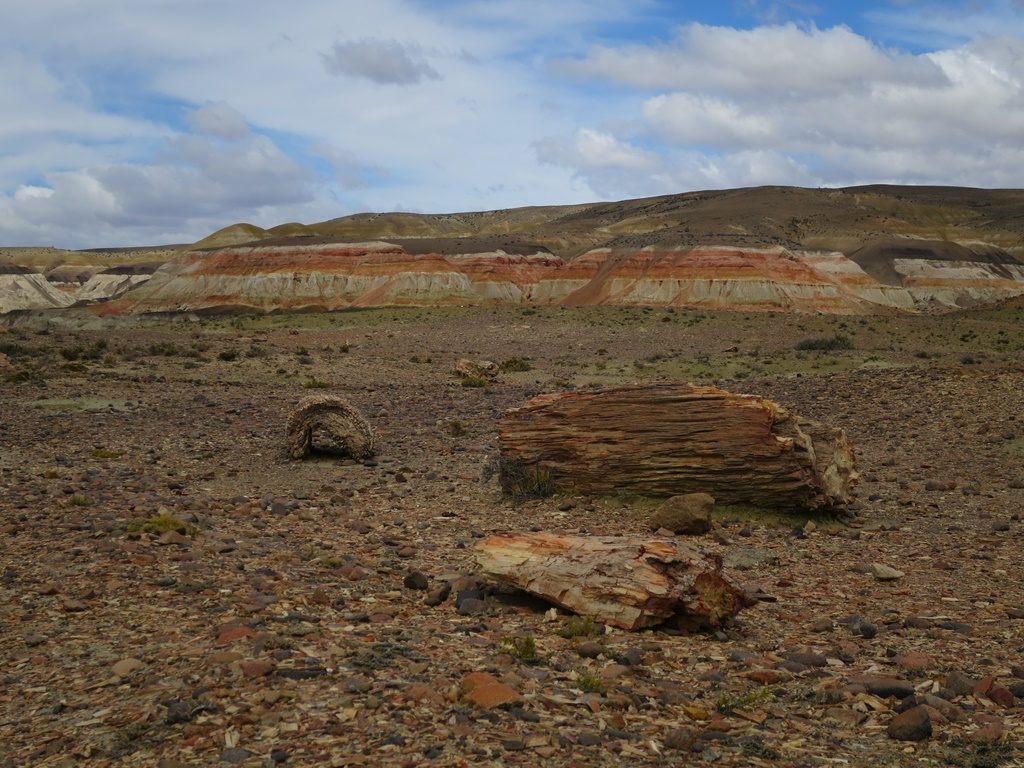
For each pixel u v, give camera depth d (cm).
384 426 2664
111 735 571
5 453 2006
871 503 1595
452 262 14575
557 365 5125
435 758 536
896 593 1045
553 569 917
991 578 1117
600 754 559
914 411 2541
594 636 829
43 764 536
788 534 1350
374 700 618
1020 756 579
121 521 1306
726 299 12094
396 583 1026
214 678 666
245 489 1711
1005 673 754
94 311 13312
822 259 15412
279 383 3881
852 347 5638
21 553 1114
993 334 6269
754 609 969
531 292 14212
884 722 643
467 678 663
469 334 6812
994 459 1919
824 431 1505
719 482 1456
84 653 747
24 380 3531
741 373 4475
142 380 3697
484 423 2728
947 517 1484
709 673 735
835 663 781
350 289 13700
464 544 1259
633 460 1506
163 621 839
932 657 802
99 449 2048
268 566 1080
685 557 900
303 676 671
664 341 6262
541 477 1563
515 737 572
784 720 643
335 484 1784
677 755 565
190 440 2286
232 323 8169
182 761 530
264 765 523
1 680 688
